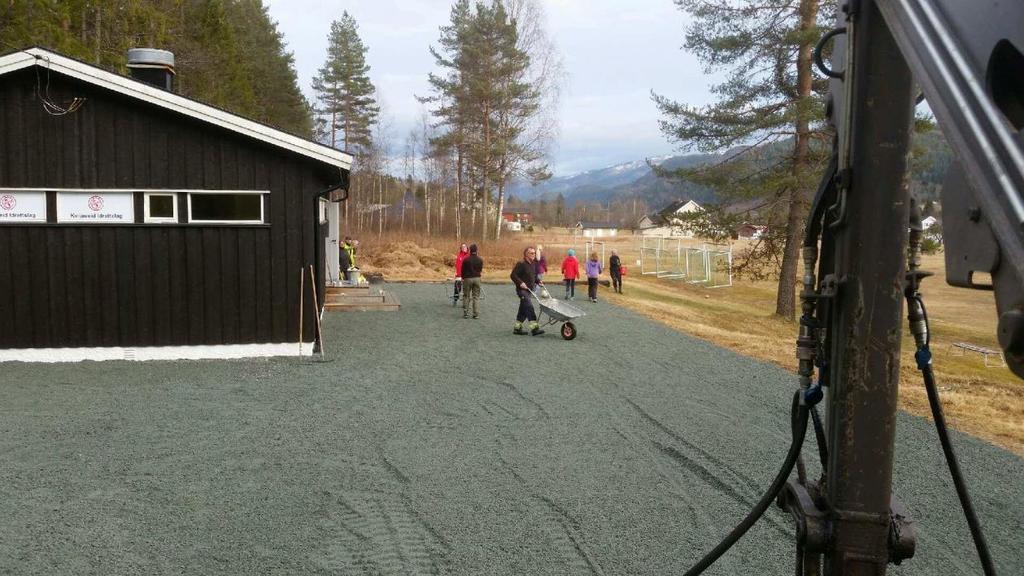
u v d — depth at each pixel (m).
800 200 22.05
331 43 59.31
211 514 5.55
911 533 2.38
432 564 4.76
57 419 8.26
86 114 11.85
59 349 11.90
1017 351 1.32
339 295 19.84
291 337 12.56
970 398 10.38
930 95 1.38
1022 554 5.06
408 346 13.74
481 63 44.12
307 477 6.42
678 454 7.23
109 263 11.98
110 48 26.02
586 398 9.68
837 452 2.34
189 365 11.69
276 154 12.41
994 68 1.25
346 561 4.79
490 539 5.16
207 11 38.44
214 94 34.56
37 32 21.59
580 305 22.05
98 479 6.29
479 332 15.73
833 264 2.50
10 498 5.80
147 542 5.03
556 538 5.19
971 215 1.51
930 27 1.42
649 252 56.22
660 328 17.27
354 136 60.03
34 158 11.75
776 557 4.91
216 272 12.29
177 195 12.17
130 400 9.24
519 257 37.44
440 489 6.16
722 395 10.01
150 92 11.71
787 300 23.86
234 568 4.67
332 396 9.58
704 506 5.85
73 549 4.89
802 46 21.16
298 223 12.54
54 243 11.84
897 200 2.21
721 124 22.98
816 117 20.42
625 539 5.19
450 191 64.25
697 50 23.06
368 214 65.44
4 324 11.74
